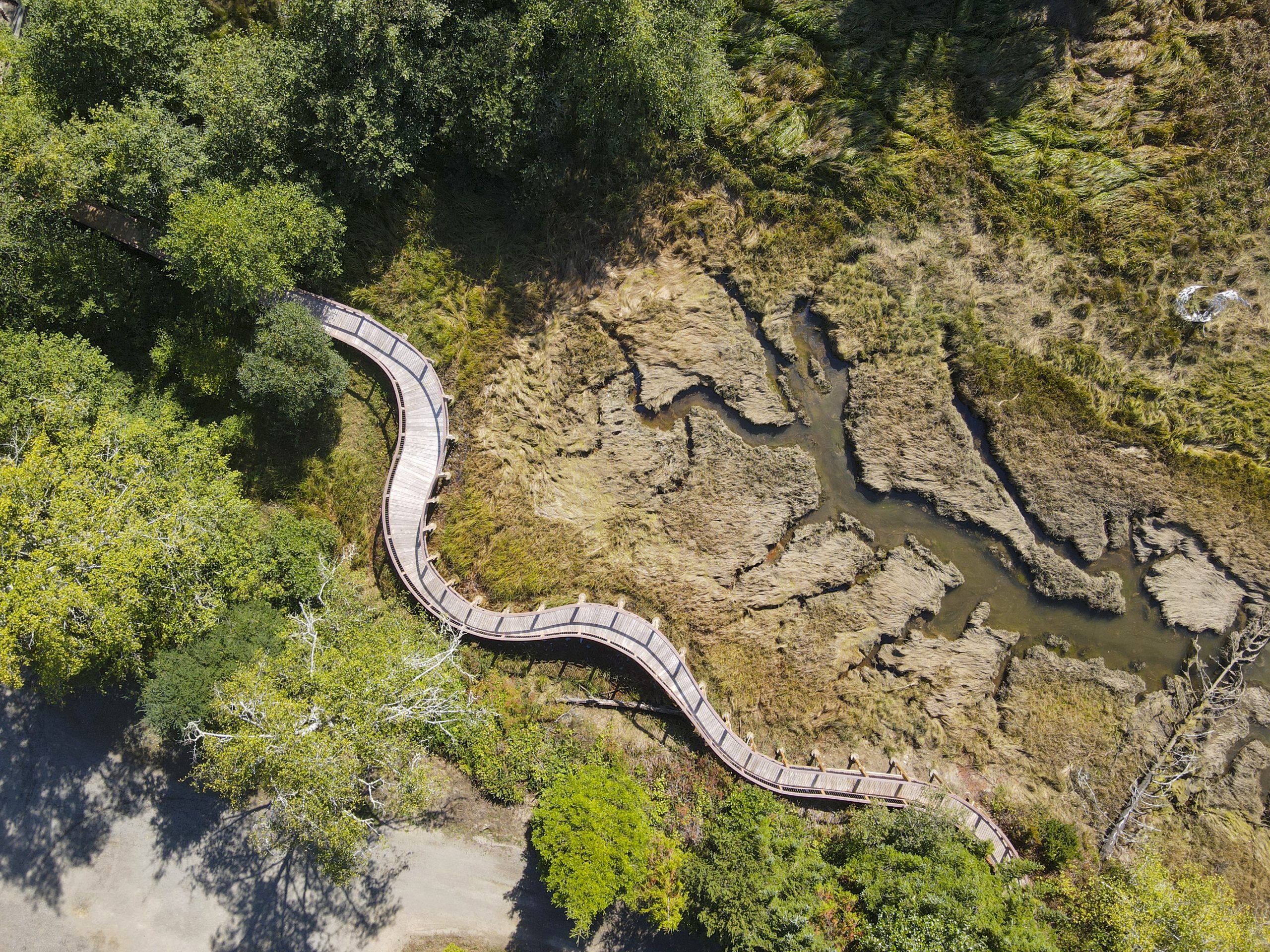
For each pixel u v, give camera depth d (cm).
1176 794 3091
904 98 3131
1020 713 3152
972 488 3177
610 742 2998
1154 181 3133
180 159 2614
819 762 3023
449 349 3073
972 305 3166
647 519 3181
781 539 3228
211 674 2514
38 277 2670
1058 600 3188
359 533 3009
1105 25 3094
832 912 2634
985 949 2433
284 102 2652
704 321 3200
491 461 3098
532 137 2930
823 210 3181
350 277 3023
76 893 2917
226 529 2658
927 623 3203
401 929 2925
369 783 2656
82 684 2856
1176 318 3134
